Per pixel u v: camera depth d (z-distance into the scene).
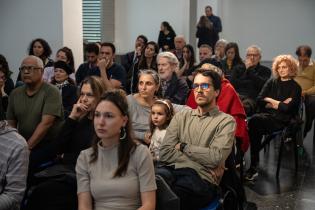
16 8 5.88
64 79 4.07
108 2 10.18
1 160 1.97
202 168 2.54
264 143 4.11
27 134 3.14
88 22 10.23
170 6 10.36
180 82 3.95
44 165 2.70
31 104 3.13
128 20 10.55
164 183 2.03
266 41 12.07
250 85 4.86
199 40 10.15
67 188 2.18
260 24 12.05
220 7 11.79
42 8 5.79
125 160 1.95
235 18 12.16
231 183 2.68
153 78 3.19
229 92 3.38
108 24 10.26
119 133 1.98
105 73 4.64
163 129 2.98
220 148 2.52
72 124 2.67
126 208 1.94
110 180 1.95
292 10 11.79
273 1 11.88
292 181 3.95
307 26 11.75
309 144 5.30
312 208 3.33
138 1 10.45
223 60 5.53
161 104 2.96
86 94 2.64
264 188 3.77
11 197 1.96
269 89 4.33
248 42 12.17
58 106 3.13
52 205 2.16
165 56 3.89
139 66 5.38
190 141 2.67
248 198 3.53
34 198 2.18
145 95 3.17
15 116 3.19
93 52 4.90
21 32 5.89
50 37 5.81
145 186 1.93
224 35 12.24
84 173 2.02
